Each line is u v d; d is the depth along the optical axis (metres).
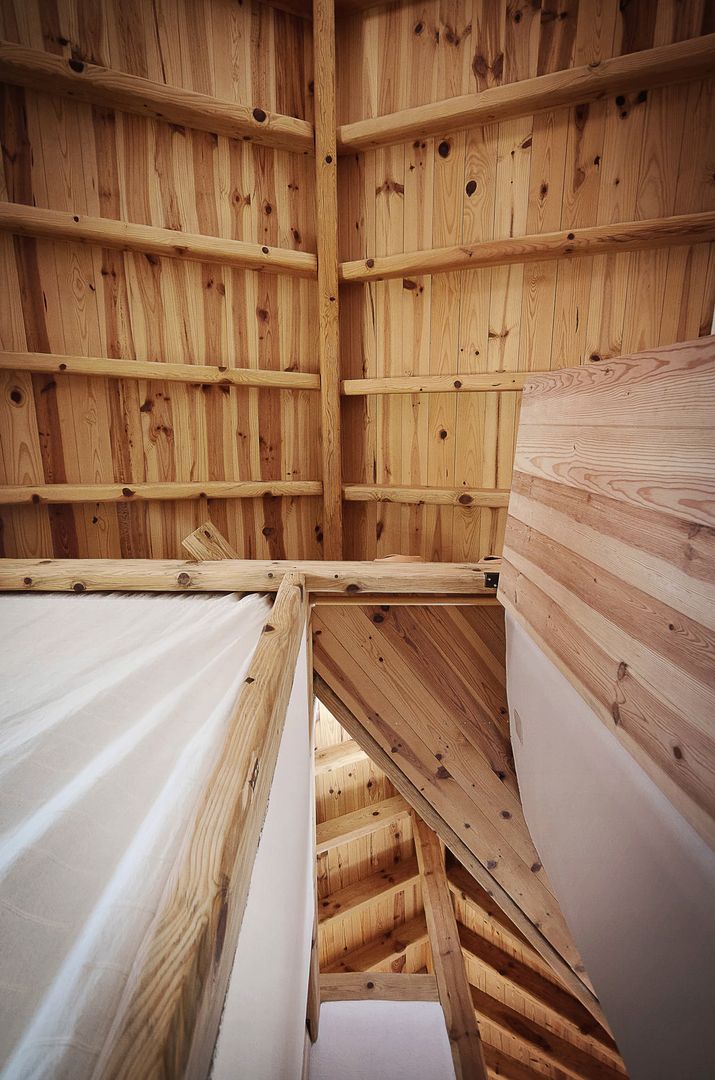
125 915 0.42
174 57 2.56
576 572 0.93
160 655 1.02
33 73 2.33
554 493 1.06
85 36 2.45
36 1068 0.31
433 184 2.79
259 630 1.19
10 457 2.80
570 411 1.01
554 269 2.76
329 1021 1.86
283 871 0.78
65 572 1.51
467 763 1.81
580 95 2.46
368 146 2.79
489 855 1.85
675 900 0.60
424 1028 1.85
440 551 3.25
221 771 0.54
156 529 3.11
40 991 0.37
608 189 2.59
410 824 3.46
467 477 3.12
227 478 3.18
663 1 2.34
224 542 2.08
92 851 0.51
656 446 0.69
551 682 1.06
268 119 2.62
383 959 3.38
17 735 0.72
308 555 3.43
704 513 0.57
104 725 0.76
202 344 2.95
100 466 2.95
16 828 0.54
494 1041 3.88
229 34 2.61
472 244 2.69
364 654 1.75
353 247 2.98
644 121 2.48
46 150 2.53
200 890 0.38
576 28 2.46
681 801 0.58
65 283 2.70
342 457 3.32
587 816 0.87
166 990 0.30
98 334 2.79
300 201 2.92
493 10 2.52
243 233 2.86
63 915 0.43
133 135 2.61
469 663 1.76
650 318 2.70
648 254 2.64
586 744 0.88
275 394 3.17
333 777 3.18
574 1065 3.41
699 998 0.55
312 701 1.74
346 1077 1.67
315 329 3.13
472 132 2.68
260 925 0.57
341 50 2.73
